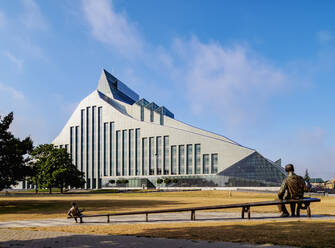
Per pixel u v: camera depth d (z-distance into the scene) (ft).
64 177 260.83
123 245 36.58
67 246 36.55
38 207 115.34
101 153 429.38
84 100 452.76
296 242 35.04
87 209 102.47
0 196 213.66
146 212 64.13
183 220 65.00
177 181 366.63
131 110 453.99
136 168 402.11
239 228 47.57
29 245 37.42
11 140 133.18
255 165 315.58
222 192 229.25
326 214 69.10
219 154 347.56
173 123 430.20
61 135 459.32
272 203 61.16
